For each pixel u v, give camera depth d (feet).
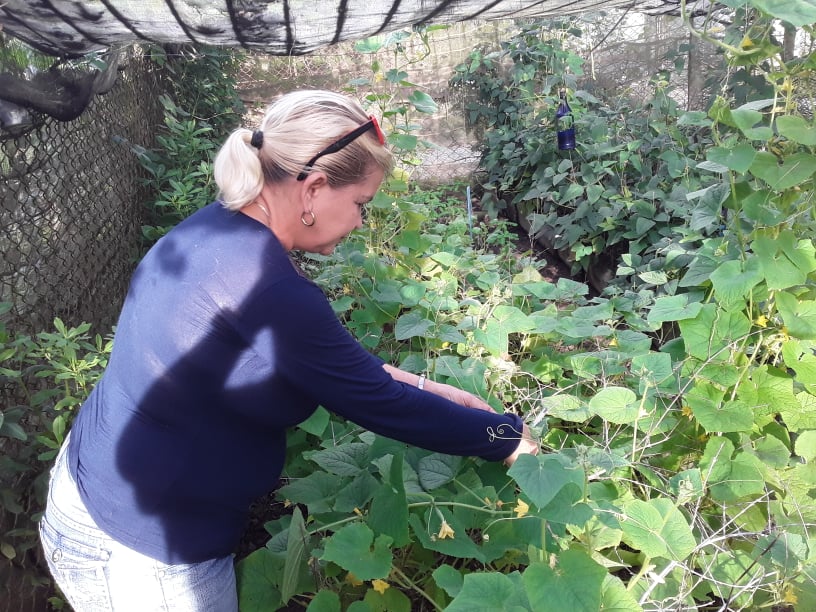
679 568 5.52
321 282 9.45
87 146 12.60
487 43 25.59
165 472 4.65
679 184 15.17
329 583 6.41
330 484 6.76
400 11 7.44
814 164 5.63
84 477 4.79
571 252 17.74
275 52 8.89
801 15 4.63
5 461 6.39
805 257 5.93
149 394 4.55
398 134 10.25
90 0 6.63
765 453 6.30
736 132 7.55
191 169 16.84
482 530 5.95
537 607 4.38
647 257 14.46
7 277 8.21
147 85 18.35
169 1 6.77
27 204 9.08
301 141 4.35
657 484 6.05
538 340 9.68
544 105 22.07
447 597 6.16
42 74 8.65
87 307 10.85
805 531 5.56
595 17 19.42
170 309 4.39
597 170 16.84
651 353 6.81
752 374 6.50
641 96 19.21
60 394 7.64
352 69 28.02
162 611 4.97
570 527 5.38
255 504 8.95
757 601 5.56
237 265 4.33
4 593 6.39
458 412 5.06
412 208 10.75
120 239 13.89
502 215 23.91
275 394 4.61
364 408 4.66
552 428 7.34
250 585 5.89
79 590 4.94
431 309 8.71
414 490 5.95
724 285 6.04
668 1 11.53
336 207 4.61
